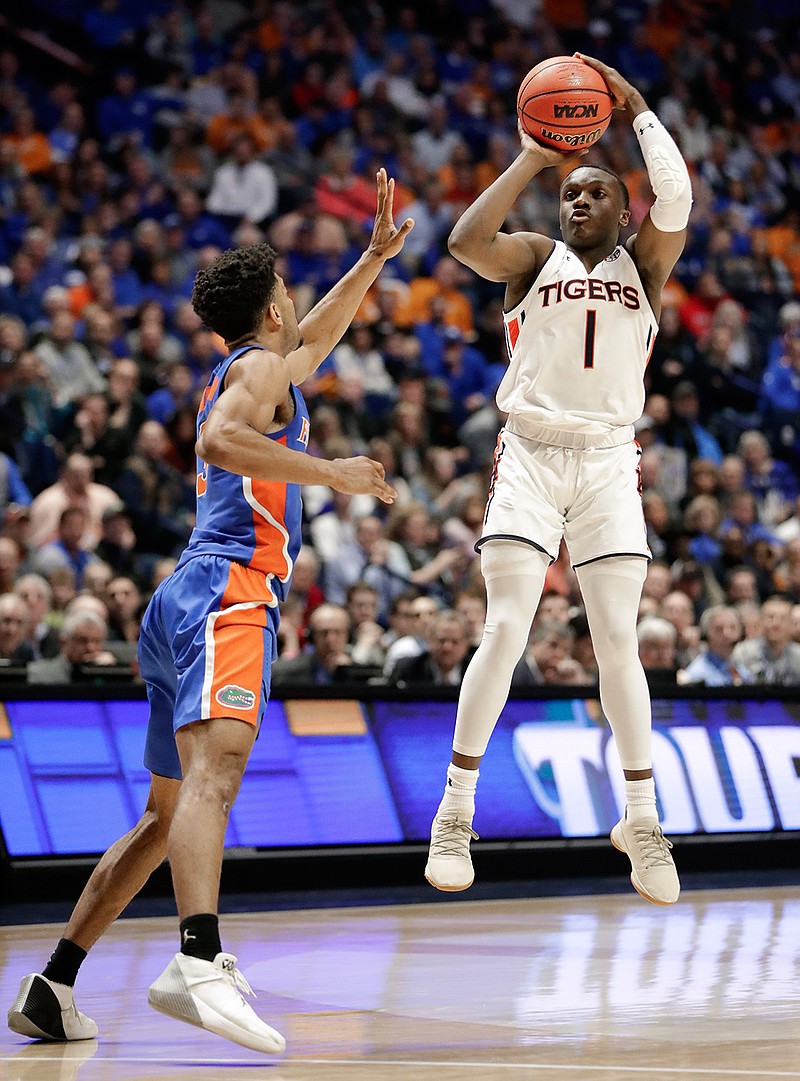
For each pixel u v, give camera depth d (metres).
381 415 18.22
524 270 6.48
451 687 11.02
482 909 9.30
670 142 6.42
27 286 17.91
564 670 11.96
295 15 23.48
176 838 4.66
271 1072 4.40
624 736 6.51
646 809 6.53
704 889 10.39
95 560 13.88
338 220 20.84
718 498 18.11
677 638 13.88
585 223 6.44
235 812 9.98
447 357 19.61
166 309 18.41
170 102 21.48
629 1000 5.76
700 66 26.33
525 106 6.39
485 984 6.23
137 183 20.02
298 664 11.93
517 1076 4.28
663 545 17.02
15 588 12.16
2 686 9.48
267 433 5.12
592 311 6.35
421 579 15.07
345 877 10.33
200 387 17.05
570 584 15.02
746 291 22.86
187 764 4.81
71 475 14.44
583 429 6.35
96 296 17.73
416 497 16.88
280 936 7.98
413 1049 4.78
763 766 11.72
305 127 22.42
